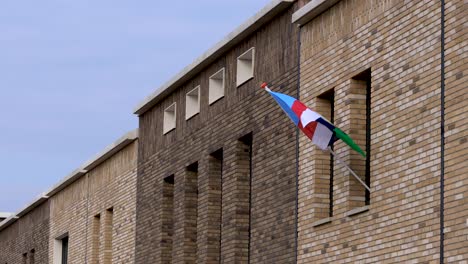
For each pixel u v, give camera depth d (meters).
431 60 22.33
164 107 35.88
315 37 26.80
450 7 21.84
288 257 27.27
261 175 28.98
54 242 47.66
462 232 20.98
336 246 25.27
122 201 39.34
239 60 30.67
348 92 25.22
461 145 21.23
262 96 29.23
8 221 54.91
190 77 33.75
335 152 25.61
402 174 23.02
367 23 24.64
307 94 26.92
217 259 31.83
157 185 35.94
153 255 35.78
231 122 30.88
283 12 28.45
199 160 32.75
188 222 33.59
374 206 23.91
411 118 22.84
